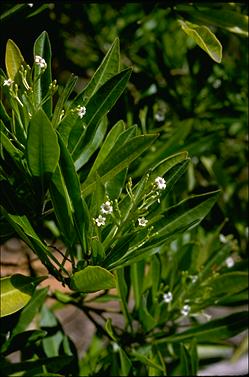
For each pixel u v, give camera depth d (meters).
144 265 1.02
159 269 1.00
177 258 1.05
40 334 0.93
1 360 0.90
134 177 1.03
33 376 0.89
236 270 1.11
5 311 0.75
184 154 0.78
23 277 0.77
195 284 1.03
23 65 0.79
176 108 1.26
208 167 1.32
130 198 0.77
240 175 1.35
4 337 0.95
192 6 1.01
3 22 0.94
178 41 1.29
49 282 1.27
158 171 0.78
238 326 1.05
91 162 0.94
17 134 0.76
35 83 0.78
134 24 1.26
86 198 0.80
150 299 1.02
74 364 1.07
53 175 0.75
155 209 0.80
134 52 1.27
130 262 0.79
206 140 1.19
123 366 0.98
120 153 0.76
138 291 1.03
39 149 0.72
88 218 0.75
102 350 1.13
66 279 0.78
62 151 0.73
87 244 0.77
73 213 0.76
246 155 1.36
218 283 1.03
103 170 0.77
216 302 1.04
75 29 1.27
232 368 1.74
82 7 1.25
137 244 0.78
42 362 0.90
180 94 1.27
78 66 1.28
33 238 0.75
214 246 1.11
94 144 0.84
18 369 0.89
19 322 0.96
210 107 1.28
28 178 0.77
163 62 1.27
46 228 1.04
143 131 1.11
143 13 1.26
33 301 0.96
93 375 1.06
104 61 0.79
